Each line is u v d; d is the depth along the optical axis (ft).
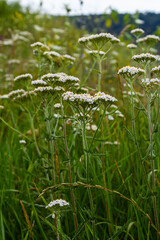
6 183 11.53
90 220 7.97
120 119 13.44
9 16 37.01
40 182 10.83
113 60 17.84
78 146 12.44
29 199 10.28
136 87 12.55
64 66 13.14
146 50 12.02
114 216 10.22
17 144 13.85
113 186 10.95
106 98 7.78
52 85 9.49
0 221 8.65
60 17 33.12
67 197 9.87
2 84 22.66
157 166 11.03
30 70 22.43
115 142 12.57
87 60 20.30
